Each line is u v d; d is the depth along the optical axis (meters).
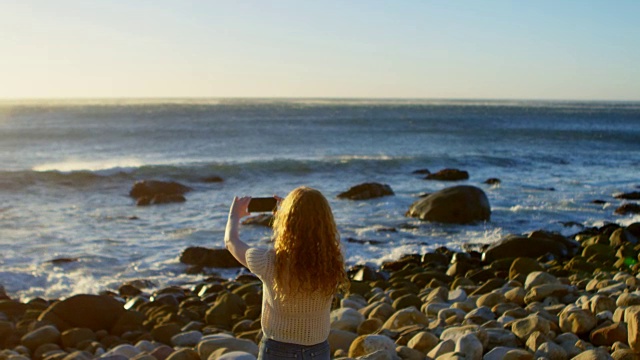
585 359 5.58
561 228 18.75
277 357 3.38
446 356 5.64
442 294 9.34
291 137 51.88
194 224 18.73
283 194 25.50
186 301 10.58
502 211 20.89
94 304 8.85
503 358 5.75
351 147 44.81
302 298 3.32
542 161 37.38
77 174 25.89
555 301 8.16
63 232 17.39
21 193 23.56
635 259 12.67
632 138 57.12
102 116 81.38
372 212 20.55
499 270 12.38
